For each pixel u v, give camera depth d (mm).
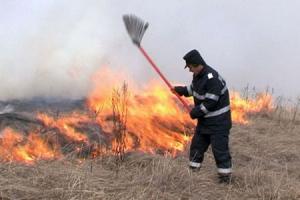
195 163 5535
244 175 5516
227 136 5375
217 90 5215
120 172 5305
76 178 4898
